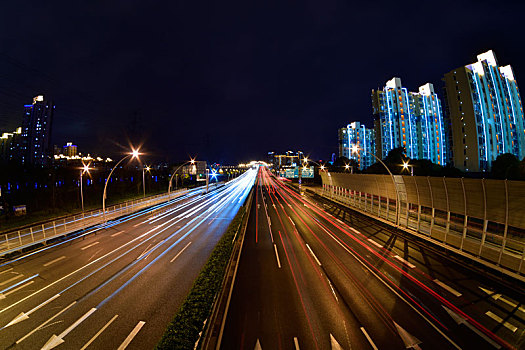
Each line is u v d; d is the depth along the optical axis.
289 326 10.63
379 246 21.33
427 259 18.12
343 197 45.78
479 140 61.59
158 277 15.75
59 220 34.53
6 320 11.60
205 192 77.19
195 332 9.12
